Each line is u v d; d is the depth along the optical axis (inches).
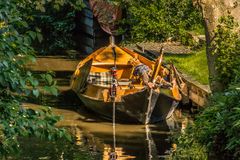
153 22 1302.9
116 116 1048.2
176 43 1513.3
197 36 1401.3
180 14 1294.3
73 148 874.8
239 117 495.5
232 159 513.7
